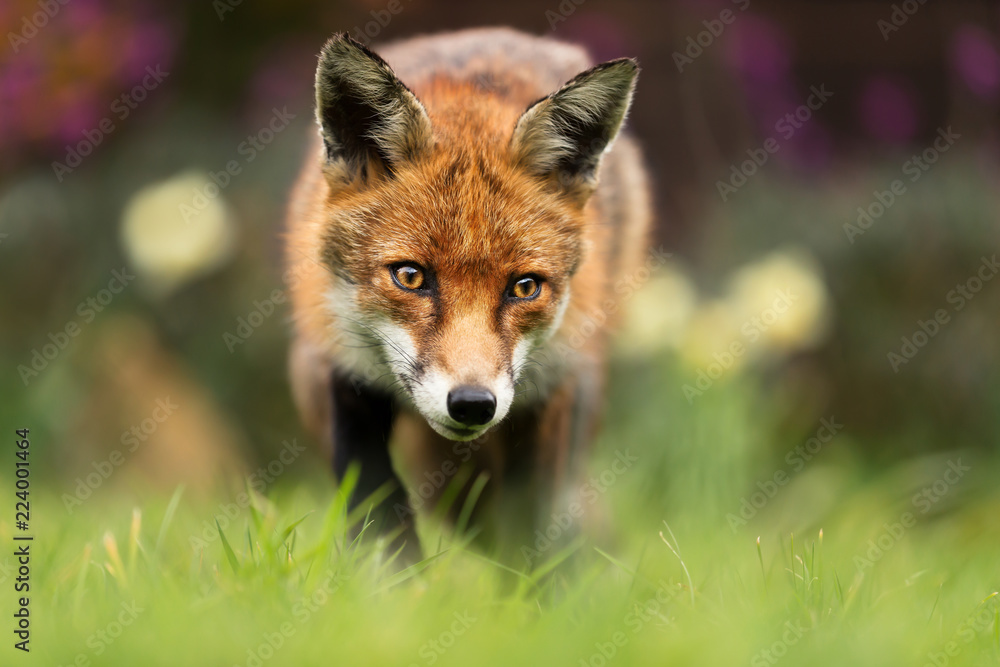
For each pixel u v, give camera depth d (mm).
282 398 14227
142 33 14383
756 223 14680
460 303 6195
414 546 6430
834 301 14078
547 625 4969
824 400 13930
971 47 14820
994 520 10922
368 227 6359
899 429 13969
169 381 13828
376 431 6930
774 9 18328
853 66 18391
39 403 12852
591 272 7352
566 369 7359
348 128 6484
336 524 5789
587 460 8414
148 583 5203
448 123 6785
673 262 14859
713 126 17406
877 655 4641
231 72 15875
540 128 6562
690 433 10586
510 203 6395
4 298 14062
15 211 14352
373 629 4703
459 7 17047
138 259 12250
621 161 8570
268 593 5020
